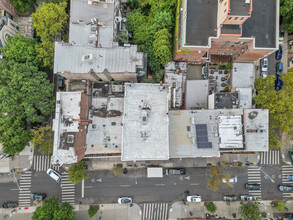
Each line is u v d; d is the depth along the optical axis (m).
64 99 50.47
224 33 52.44
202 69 71.19
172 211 69.00
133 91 52.03
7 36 62.59
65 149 48.25
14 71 53.66
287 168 70.00
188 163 70.00
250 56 61.91
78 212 68.12
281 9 59.56
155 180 69.69
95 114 57.69
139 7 69.00
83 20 54.75
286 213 68.50
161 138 51.56
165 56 61.25
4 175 68.38
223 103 59.59
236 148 54.78
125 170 69.12
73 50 52.50
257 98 62.00
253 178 69.88
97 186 69.00
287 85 60.53
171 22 63.66
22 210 67.56
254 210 60.53
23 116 57.38
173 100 64.56
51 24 58.69
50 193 68.31
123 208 68.81
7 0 62.56
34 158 68.69
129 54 52.56
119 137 57.28
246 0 46.66
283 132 63.59
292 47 70.81
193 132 54.69
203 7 54.38
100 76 55.31
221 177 68.00
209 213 68.50
